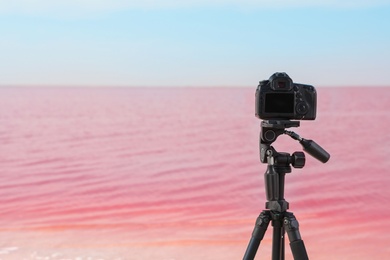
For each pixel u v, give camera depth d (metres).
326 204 11.09
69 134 32.41
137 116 45.94
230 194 12.71
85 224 8.78
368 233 7.69
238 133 31.59
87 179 15.93
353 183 13.68
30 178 16.42
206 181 14.77
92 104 67.62
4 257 5.64
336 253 6.34
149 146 24.91
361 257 6.16
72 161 20.55
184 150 22.89
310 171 15.81
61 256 5.71
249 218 9.60
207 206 11.13
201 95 74.88
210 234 7.56
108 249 6.13
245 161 18.98
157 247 6.31
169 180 15.23
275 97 2.67
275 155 2.73
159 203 11.63
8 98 82.56
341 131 30.97
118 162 19.88
